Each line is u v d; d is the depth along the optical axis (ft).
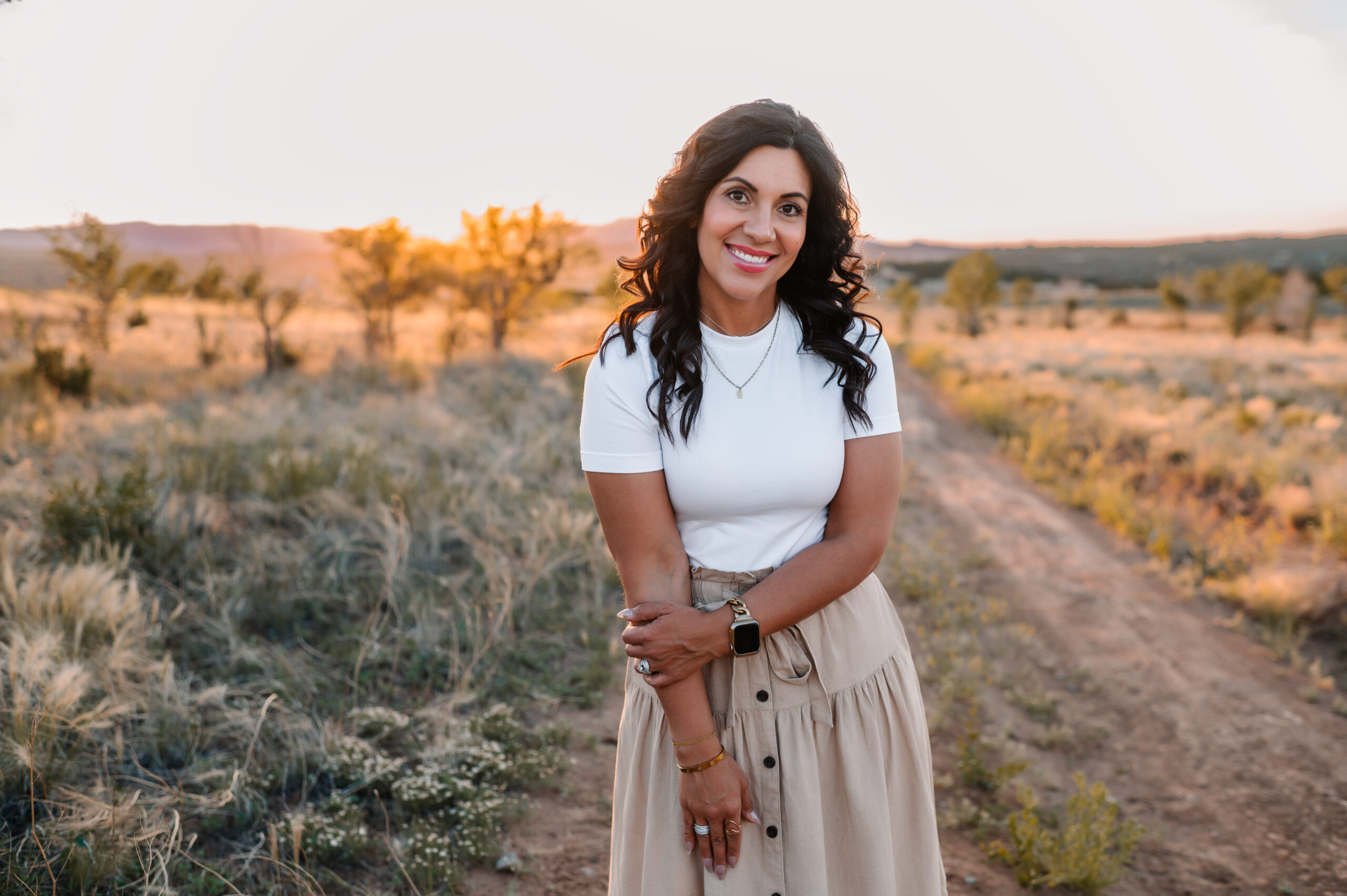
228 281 51.93
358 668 11.34
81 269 49.88
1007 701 13.52
